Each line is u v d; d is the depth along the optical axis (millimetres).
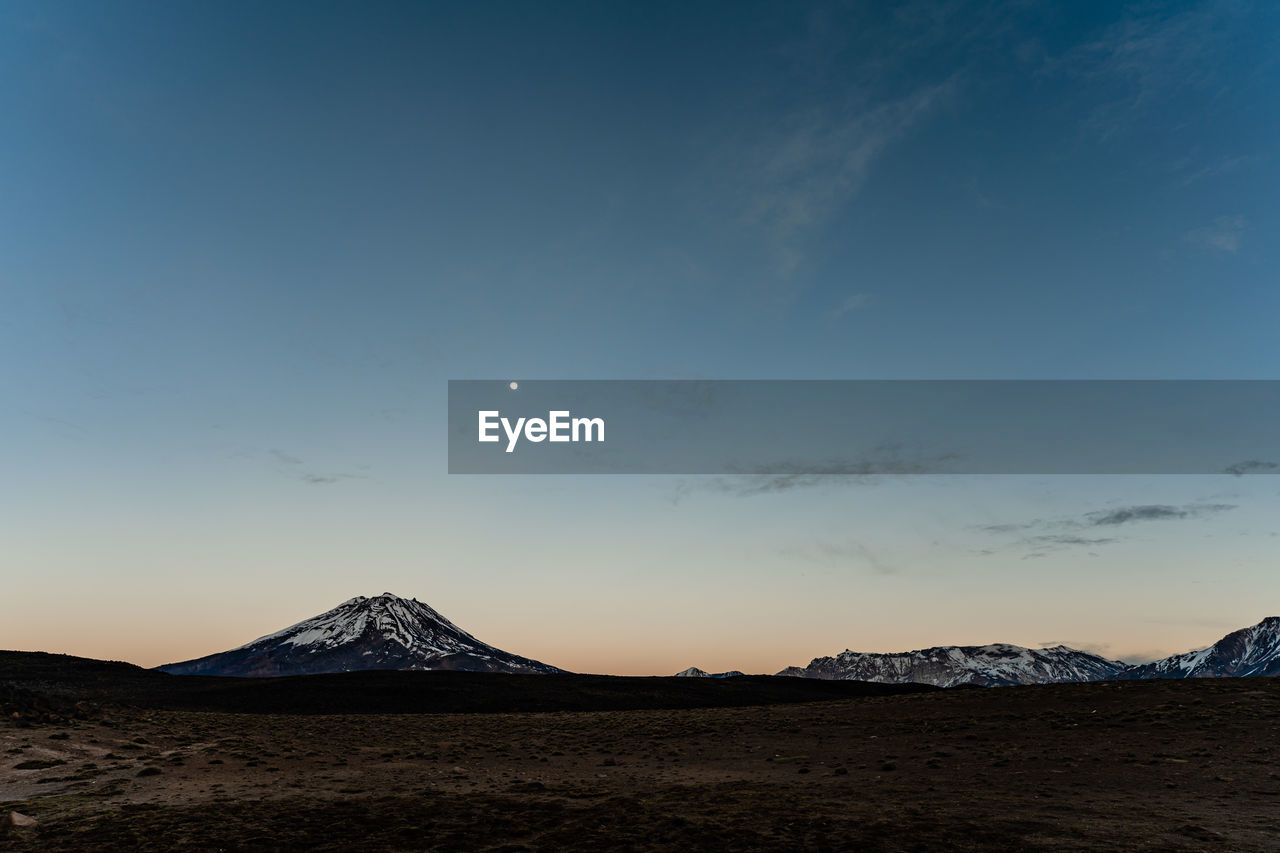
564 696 126438
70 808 35875
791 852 28141
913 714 67312
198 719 68688
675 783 43875
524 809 35969
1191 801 35562
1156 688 67375
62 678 129875
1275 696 58188
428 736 66125
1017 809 34688
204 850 29000
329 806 36469
